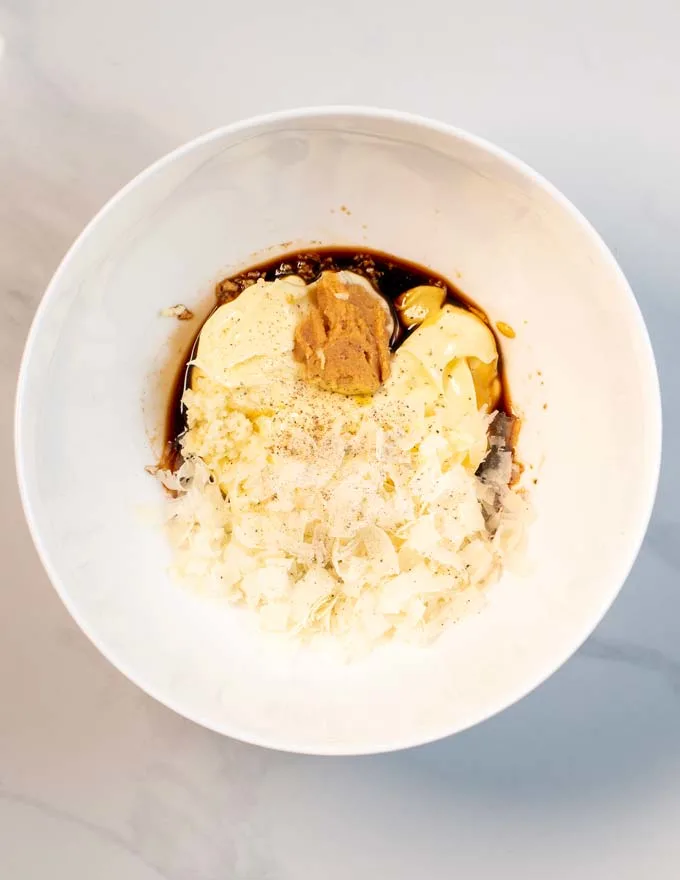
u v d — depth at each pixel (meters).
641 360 0.28
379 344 0.32
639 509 0.27
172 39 0.33
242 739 0.28
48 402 0.29
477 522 0.31
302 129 0.28
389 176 0.30
